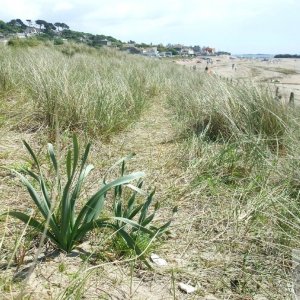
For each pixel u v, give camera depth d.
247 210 2.62
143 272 1.93
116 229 1.94
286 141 3.95
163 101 7.84
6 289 1.62
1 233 2.06
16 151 3.41
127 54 20.78
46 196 1.96
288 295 1.81
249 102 4.64
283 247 2.17
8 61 7.09
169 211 2.66
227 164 3.48
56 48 18.00
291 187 2.92
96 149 3.81
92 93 4.88
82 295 1.65
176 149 4.02
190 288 1.84
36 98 4.70
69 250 1.98
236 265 2.07
